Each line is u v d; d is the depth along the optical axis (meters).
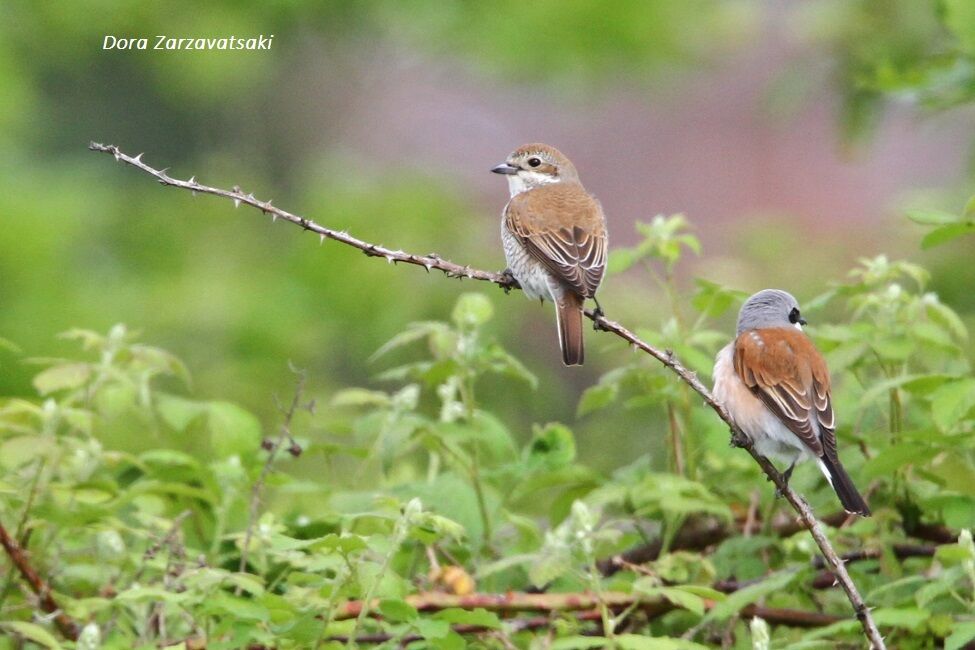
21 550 7.93
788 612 8.14
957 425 8.21
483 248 22.11
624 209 35.38
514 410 15.87
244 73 24.44
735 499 9.70
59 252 20.98
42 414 8.46
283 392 18.05
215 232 23.41
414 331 9.20
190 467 8.67
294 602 6.90
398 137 30.78
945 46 15.77
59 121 24.12
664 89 27.53
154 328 20.14
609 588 7.85
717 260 16.69
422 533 6.59
